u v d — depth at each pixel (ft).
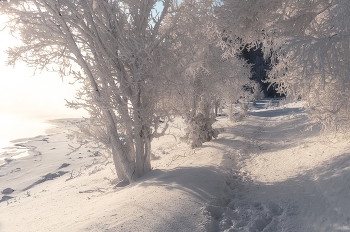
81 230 14.17
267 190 19.24
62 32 21.31
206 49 28.53
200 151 36.70
